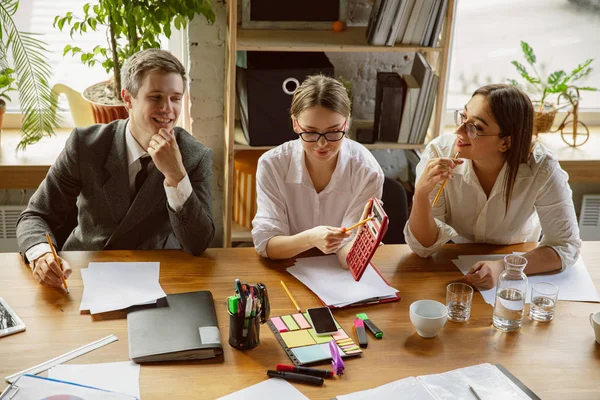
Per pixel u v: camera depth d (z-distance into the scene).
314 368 1.56
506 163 2.11
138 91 2.07
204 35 2.92
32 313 1.74
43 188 2.18
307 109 1.91
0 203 3.11
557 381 1.56
